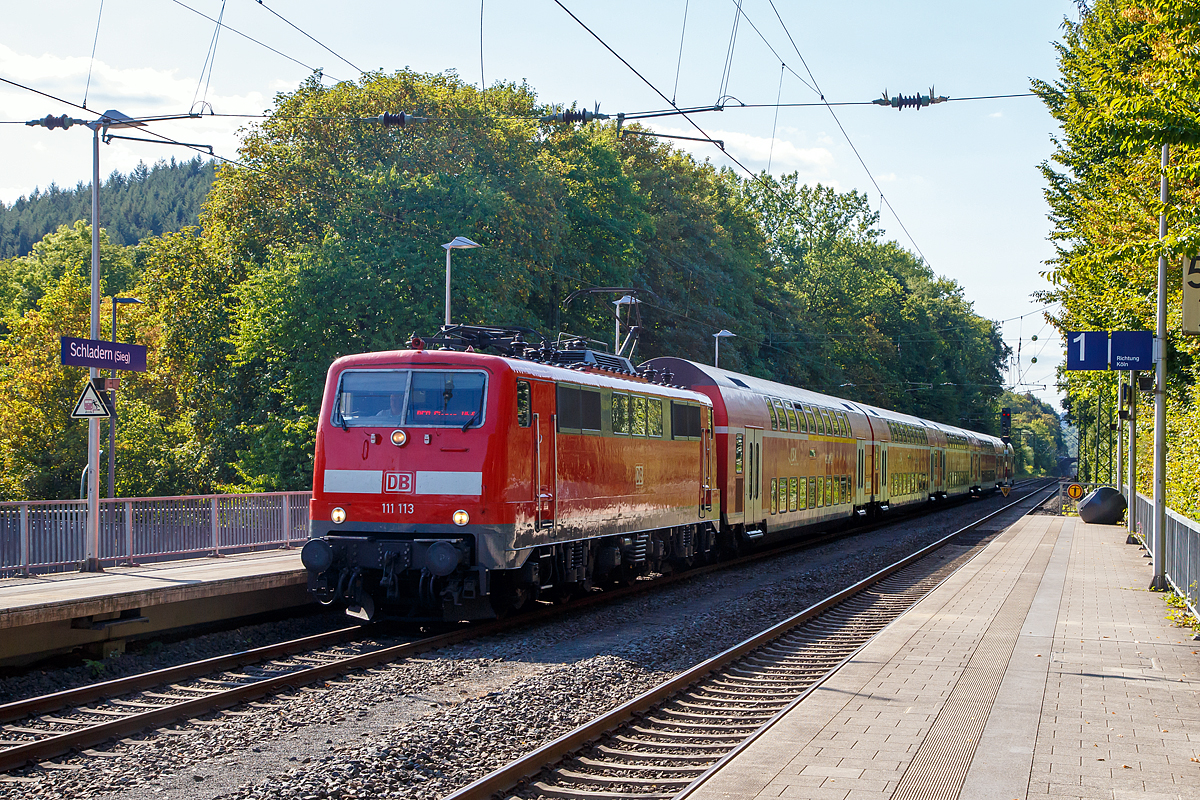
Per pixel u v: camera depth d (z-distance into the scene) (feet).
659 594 63.00
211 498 61.72
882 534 115.85
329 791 24.36
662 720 31.73
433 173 132.98
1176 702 30.32
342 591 47.91
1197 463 65.36
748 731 30.04
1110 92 45.60
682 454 69.97
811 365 266.57
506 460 47.67
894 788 22.08
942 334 336.70
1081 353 61.41
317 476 49.49
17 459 178.40
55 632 41.42
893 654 38.01
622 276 177.27
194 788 24.91
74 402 184.44
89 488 53.57
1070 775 23.07
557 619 52.90
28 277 292.40
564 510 52.90
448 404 48.03
